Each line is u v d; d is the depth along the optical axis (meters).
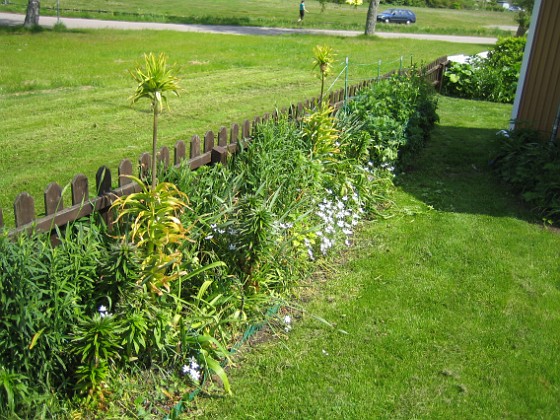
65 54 17.59
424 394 3.68
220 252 4.25
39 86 12.41
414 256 5.55
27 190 6.52
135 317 3.32
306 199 5.03
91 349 3.19
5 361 2.96
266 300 4.18
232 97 12.15
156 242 3.63
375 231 6.09
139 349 3.53
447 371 3.89
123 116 10.08
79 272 3.32
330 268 5.20
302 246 4.77
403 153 7.96
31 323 2.91
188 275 3.83
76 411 3.20
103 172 3.90
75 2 41.44
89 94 11.87
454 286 5.02
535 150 7.46
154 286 3.52
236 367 3.83
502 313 4.63
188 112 10.55
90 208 3.80
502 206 6.94
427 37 33.50
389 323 4.41
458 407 3.58
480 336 4.31
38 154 7.84
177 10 42.88
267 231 4.19
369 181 6.64
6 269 2.93
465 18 56.31
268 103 11.59
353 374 3.82
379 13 46.88
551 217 6.61
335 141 6.47
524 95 8.29
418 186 7.55
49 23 27.72
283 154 5.36
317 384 3.71
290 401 3.55
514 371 3.94
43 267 3.10
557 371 3.95
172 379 3.53
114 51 18.77
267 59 18.52
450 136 10.33
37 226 3.40
